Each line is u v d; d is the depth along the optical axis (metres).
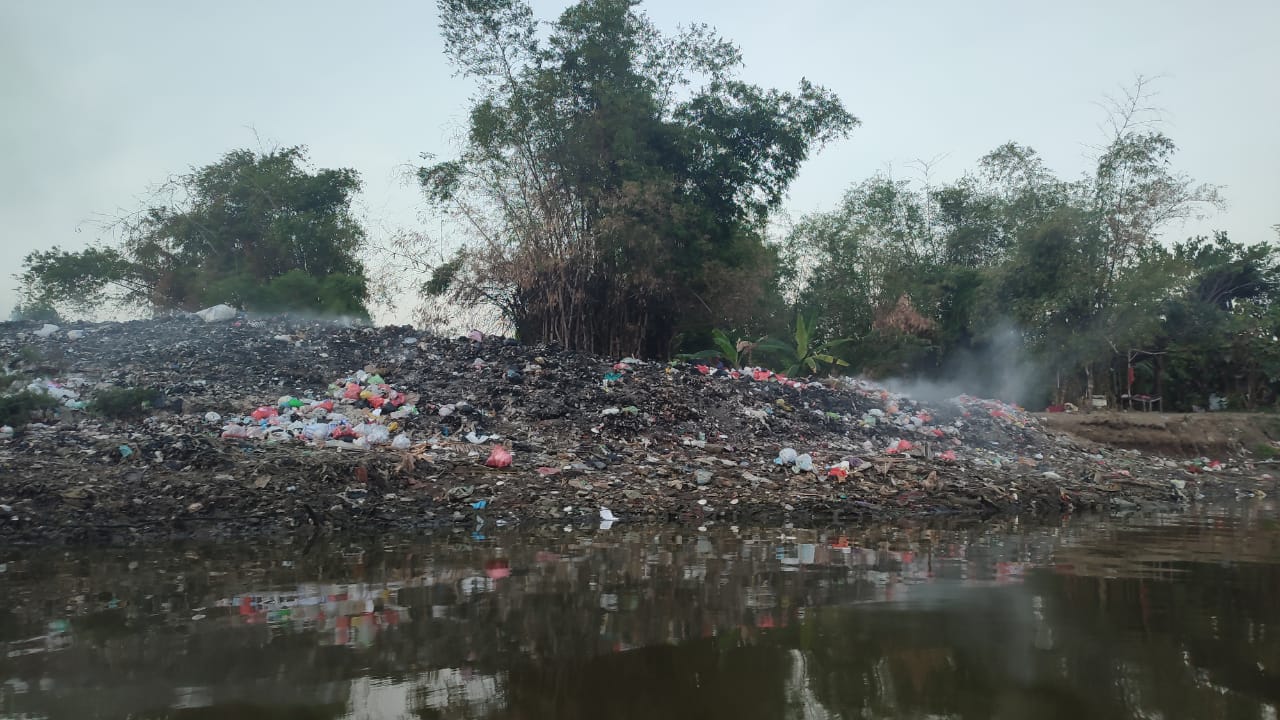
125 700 1.81
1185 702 1.82
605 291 14.85
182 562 3.85
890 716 1.72
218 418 7.52
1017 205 20.70
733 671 2.05
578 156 14.68
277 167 20.16
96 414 7.38
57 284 18.88
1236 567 3.82
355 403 8.35
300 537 4.77
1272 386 18.98
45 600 2.94
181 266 19.58
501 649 2.24
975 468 8.46
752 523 5.69
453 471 6.39
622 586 3.21
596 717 1.69
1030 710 1.75
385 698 1.82
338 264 20.50
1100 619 2.66
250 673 2.01
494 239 13.87
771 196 17.91
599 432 8.06
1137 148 17.66
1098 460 10.96
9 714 1.72
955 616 2.68
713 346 18.59
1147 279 17.17
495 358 10.34
